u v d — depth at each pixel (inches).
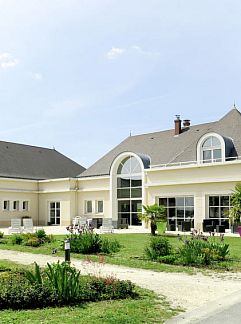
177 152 1413.6
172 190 1272.1
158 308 324.5
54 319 279.4
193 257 542.6
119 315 294.8
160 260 570.6
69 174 1967.3
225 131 1294.3
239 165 1114.7
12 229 1152.2
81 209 1601.9
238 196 973.8
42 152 1977.1
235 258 595.5
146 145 1581.0
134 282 433.7
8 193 1615.4
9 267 495.5
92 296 339.6
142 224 1382.9
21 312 296.8
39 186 1726.1
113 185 1487.5
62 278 330.0
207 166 1179.9
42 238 822.5
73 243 675.4
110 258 599.8
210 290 400.5
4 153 1768.0
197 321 293.9
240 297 373.4
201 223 1184.8
